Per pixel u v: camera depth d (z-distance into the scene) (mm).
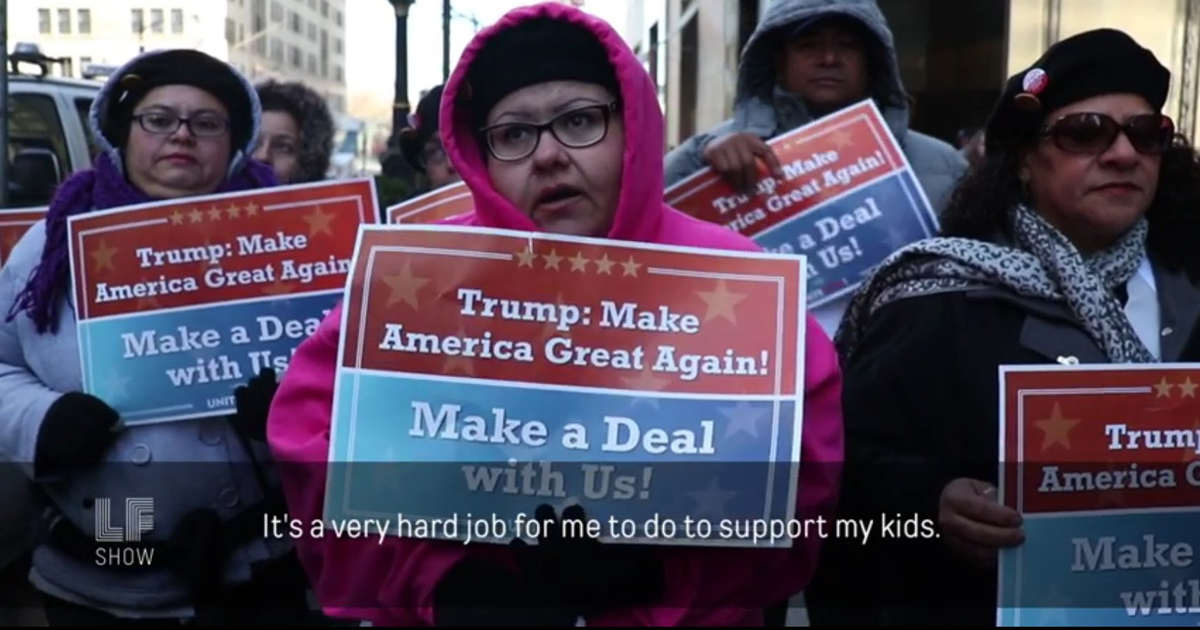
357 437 1942
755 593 1998
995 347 2295
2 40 4871
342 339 1962
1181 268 2436
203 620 2820
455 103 2004
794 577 2049
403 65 5398
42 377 2846
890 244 3111
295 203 2844
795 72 3449
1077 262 2303
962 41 7199
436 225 2016
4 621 3369
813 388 2021
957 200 2527
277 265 2830
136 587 2822
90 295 2773
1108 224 2322
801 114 3451
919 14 7246
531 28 1997
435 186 4180
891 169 3143
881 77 3508
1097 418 2148
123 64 2932
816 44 3416
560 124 1993
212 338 2803
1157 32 6363
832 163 3154
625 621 1906
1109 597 2154
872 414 2314
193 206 2809
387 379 1953
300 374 2086
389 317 1963
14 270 2900
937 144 3617
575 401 1949
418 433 1942
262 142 4270
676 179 3527
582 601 1878
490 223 2037
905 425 2309
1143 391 2156
